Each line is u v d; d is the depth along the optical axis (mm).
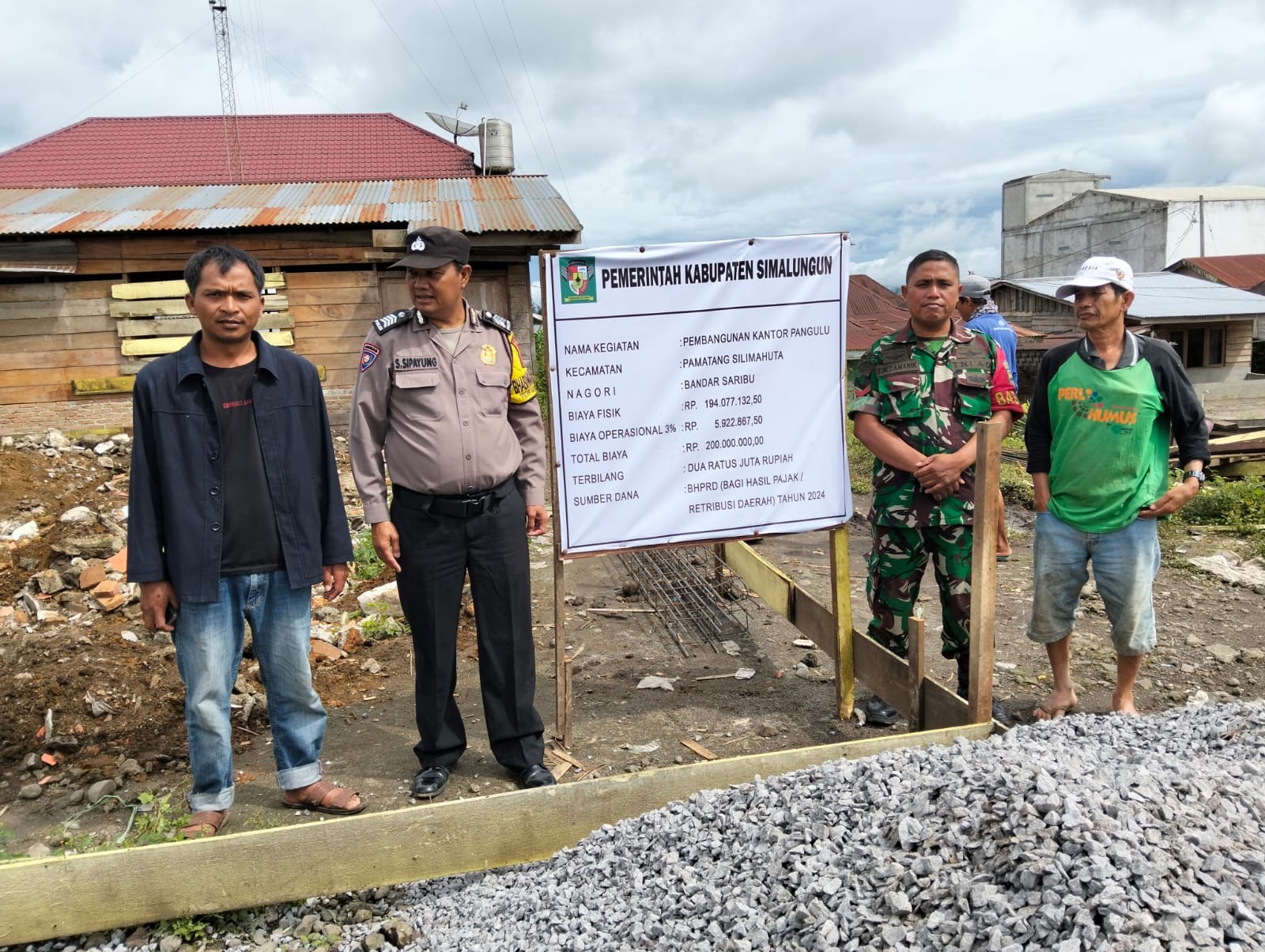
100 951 2549
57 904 2520
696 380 3770
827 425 3957
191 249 10492
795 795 2727
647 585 6285
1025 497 9094
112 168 18156
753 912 2266
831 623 4383
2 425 10391
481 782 3584
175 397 2891
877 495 3895
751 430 3857
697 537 3867
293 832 2631
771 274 3779
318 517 3150
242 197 11805
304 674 3211
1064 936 1914
